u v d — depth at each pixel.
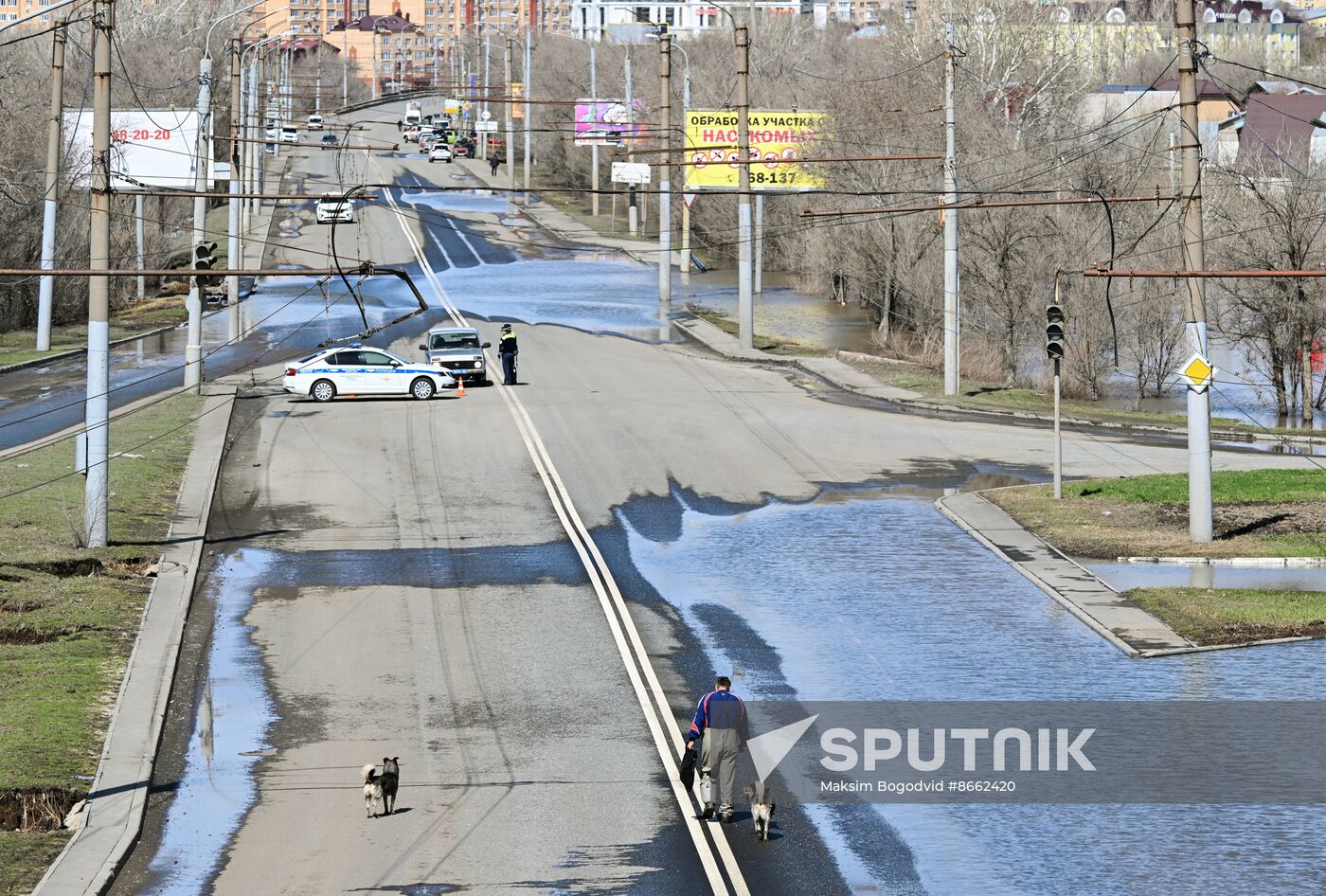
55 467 73.12
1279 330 106.06
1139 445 86.88
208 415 88.00
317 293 146.50
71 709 42.06
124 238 143.50
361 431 84.44
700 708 35.41
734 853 33.19
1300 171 117.19
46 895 30.17
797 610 53.94
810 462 79.69
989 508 69.94
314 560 60.38
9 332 129.00
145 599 54.16
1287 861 32.44
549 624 52.06
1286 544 62.41
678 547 63.03
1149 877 31.61
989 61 198.00
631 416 89.69
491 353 112.12
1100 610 53.53
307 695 44.75
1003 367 113.50
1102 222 112.25
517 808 36.00
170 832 34.53
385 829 34.59
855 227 135.50
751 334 118.44
